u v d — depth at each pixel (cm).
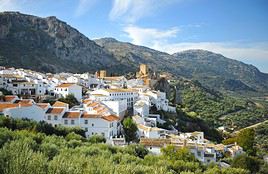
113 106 12531
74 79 17025
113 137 9969
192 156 7212
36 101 12306
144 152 6962
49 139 5891
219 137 16900
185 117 17000
